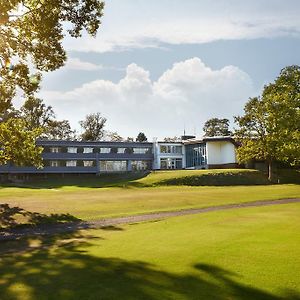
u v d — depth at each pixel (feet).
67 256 44.86
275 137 212.84
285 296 29.76
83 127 413.39
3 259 45.57
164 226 66.03
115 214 88.17
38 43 84.58
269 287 31.48
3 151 106.93
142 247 47.39
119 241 53.26
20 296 31.09
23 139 106.83
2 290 32.68
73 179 272.10
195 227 62.49
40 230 71.36
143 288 31.96
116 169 322.34
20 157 106.93
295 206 93.91
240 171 231.50
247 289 31.17
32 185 234.17
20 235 66.64
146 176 238.48
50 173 301.63
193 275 34.81
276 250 42.55
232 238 50.19
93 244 52.70
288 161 252.42
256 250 42.70
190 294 30.37
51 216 85.92
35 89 88.58
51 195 138.62
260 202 108.99
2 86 85.20
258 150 221.46
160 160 326.24
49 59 84.79
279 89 232.32
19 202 111.55
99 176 281.54
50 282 34.50
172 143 328.90
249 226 60.75
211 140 296.71
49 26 79.36
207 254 41.63
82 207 100.42
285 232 53.93
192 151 320.09
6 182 261.85
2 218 82.94
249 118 220.84
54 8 80.43
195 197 125.70
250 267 36.52
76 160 309.83
